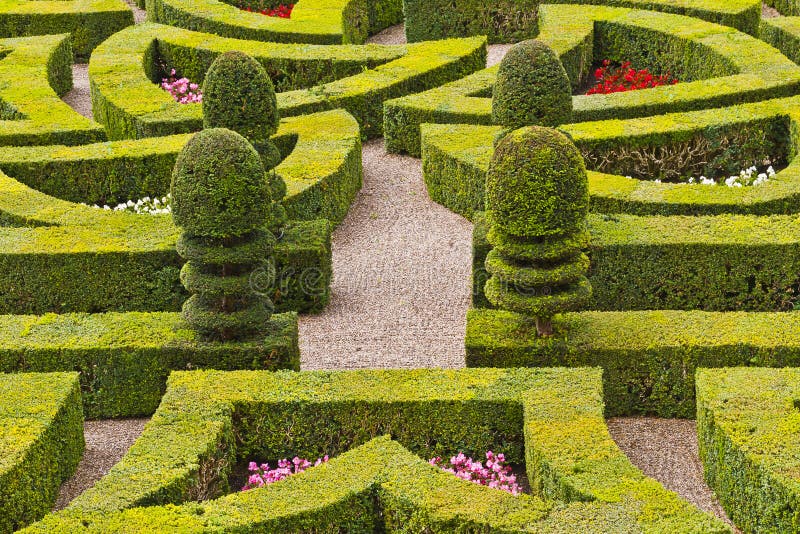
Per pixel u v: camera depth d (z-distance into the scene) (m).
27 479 14.38
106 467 16.00
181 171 16.56
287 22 34.41
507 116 19.94
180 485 13.95
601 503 12.98
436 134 24.97
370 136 28.58
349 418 15.63
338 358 18.78
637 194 21.25
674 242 18.98
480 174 22.89
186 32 33.75
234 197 16.44
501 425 15.47
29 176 24.02
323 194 22.84
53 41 33.56
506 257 17.08
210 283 16.94
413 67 29.72
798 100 25.02
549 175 16.22
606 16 33.09
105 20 36.78
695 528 12.41
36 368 17.12
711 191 21.28
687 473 15.31
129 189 24.33
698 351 16.53
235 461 15.64
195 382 16.11
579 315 17.67
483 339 17.06
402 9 39.81
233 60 19.72
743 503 13.96
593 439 14.30
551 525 12.65
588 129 24.14
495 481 14.83
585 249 19.00
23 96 28.48
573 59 30.88
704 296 19.23
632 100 25.97
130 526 12.88
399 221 23.91
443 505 13.15
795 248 18.78
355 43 37.25
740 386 15.24
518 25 35.91
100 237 20.28
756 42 29.75
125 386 17.28
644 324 17.22
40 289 19.86
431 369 16.31
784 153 24.52
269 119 19.94
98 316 18.11
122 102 27.67
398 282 21.36
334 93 27.97
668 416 16.80
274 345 17.17
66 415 15.59
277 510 13.27
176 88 31.72
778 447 13.83
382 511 13.72
